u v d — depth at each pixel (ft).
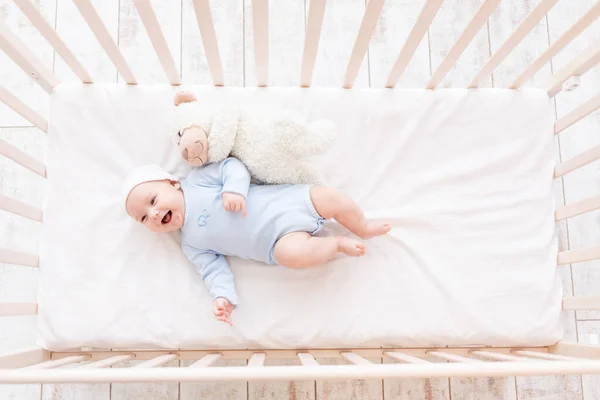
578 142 5.43
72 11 5.37
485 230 4.47
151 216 3.94
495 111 4.53
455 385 5.16
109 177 4.37
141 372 2.86
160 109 4.40
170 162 4.40
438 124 4.51
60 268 4.27
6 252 3.78
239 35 5.41
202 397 5.07
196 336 4.25
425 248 4.44
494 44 5.49
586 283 5.28
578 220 5.33
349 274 4.38
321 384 5.11
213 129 4.02
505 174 4.52
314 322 4.30
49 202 4.32
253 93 4.45
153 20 3.54
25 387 5.05
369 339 4.32
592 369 2.91
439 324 4.33
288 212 4.09
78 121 4.36
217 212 4.09
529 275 4.42
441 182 4.50
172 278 4.32
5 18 5.31
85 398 5.06
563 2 5.54
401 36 5.48
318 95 4.48
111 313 4.24
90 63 5.31
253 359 3.94
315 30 3.69
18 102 3.87
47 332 4.20
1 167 5.21
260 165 4.14
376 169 4.50
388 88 4.53
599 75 5.51
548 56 4.08
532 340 4.37
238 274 4.34
